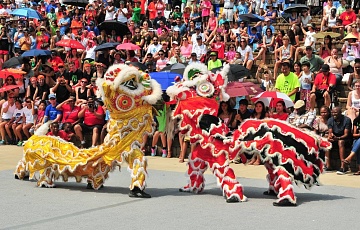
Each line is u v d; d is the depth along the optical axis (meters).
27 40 33.22
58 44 31.20
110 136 16.19
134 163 15.94
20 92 28.38
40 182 17.23
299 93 24.80
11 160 22.59
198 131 15.91
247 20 31.77
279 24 32.41
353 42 27.20
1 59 32.94
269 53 29.70
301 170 14.90
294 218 13.61
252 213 14.10
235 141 15.46
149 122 16.19
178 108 16.17
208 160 16.02
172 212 14.20
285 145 14.91
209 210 14.44
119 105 15.83
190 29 34.12
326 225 13.00
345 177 19.50
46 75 27.73
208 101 16.02
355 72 24.47
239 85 22.61
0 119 27.64
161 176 19.42
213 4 37.50
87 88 26.30
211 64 26.98
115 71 15.80
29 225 12.99
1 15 37.84
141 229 12.61
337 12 32.00
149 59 29.36
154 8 37.31
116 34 32.66
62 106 24.95
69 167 16.64
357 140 19.73
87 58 31.61
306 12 32.16
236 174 19.70
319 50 28.00
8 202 15.27
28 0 40.59
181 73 24.44
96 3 37.56
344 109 24.17
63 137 24.33
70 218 13.59
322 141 15.27
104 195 16.20
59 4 37.31
